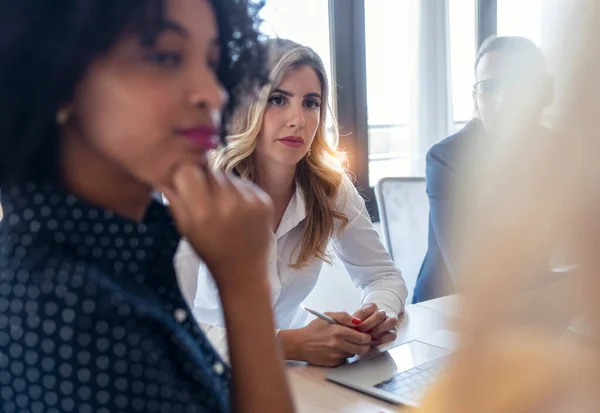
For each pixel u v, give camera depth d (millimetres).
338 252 1564
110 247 422
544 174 248
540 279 251
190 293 1132
